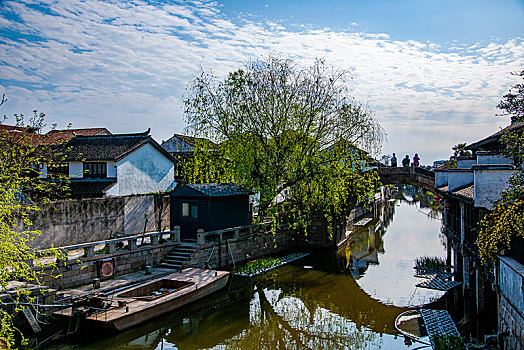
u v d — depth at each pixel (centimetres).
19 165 1271
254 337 1299
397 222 4241
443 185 2206
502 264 1024
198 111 2228
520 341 873
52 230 1770
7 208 923
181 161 3022
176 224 2127
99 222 2017
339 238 2762
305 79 2198
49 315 1232
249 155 2192
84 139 2858
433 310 1477
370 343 1243
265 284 1861
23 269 912
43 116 1366
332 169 2244
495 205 1094
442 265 2122
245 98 2156
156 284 1523
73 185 2483
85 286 1460
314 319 1454
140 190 2708
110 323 1167
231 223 2189
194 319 1443
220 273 1691
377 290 1773
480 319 1302
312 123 2202
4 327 887
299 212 2405
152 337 1291
